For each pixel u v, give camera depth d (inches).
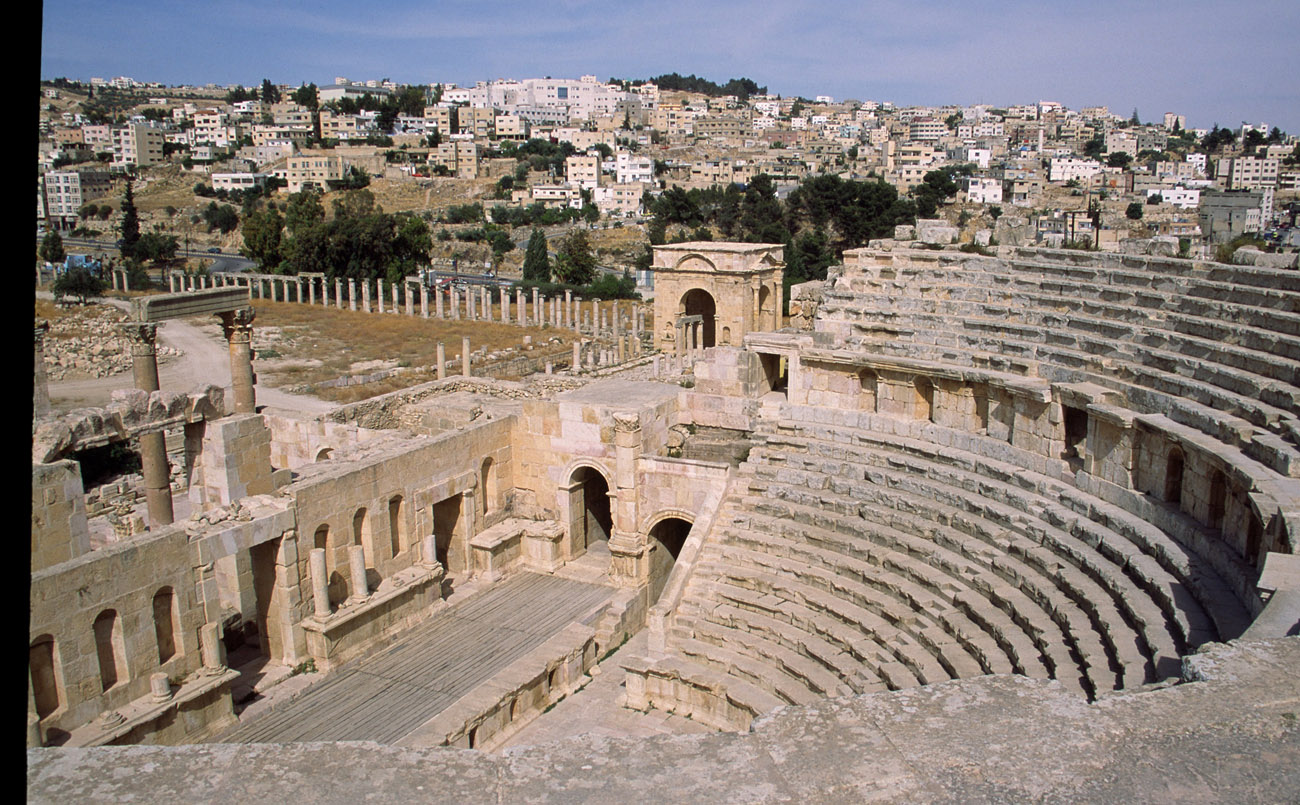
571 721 1243.2
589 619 1469.0
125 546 1042.7
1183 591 877.2
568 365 3427.7
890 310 1571.1
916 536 1251.8
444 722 1121.4
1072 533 1092.5
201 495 1528.1
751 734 326.3
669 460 1552.7
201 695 1096.8
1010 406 1330.0
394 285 4734.3
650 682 1259.8
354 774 299.6
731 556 1379.2
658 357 2743.6
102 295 4803.2
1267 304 1125.7
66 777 291.0
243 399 2032.5
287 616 1256.2
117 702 1035.9
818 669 1157.1
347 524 1347.2
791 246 5388.8
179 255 7416.3
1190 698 344.8
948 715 333.7
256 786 291.7
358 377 3051.2
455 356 3447.3
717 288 3393.2
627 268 6373.0
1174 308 1247.5
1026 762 307.0
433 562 1499.8
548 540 1652.3
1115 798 289.7
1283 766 304.8
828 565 1294.3
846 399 1579.7
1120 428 1122.7
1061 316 1376.7
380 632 1379.2
